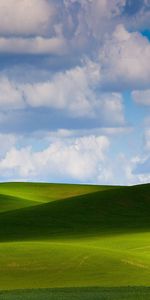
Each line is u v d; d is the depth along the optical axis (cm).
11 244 6744
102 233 8794
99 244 7806
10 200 13462
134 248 7438
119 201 10619
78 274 5616
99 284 5325
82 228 9238
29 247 6469
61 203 10725
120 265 5862
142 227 9181
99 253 6197
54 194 15675
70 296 4566
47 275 5588
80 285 5288
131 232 8769
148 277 5578
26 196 15100
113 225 9381
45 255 6100
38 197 15175
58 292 4778
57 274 5619
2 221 9762
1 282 5409
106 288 4972
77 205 10469
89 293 4703
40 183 17100
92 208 10281
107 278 5512
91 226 9344
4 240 8631
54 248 6397
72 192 15925
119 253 6325
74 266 5803
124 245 7675
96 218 9794
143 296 4556
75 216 9881
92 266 5803
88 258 6006
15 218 9888
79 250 6309
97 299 4441
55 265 5822
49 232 9025
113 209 10244
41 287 5241
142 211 10181
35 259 5972
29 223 9569
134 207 10362
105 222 9575
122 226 9300
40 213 10112
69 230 9119
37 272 5662
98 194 11131
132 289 4903
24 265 5819
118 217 9856
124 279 5500
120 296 4550
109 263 5897
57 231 9075
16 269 5731
